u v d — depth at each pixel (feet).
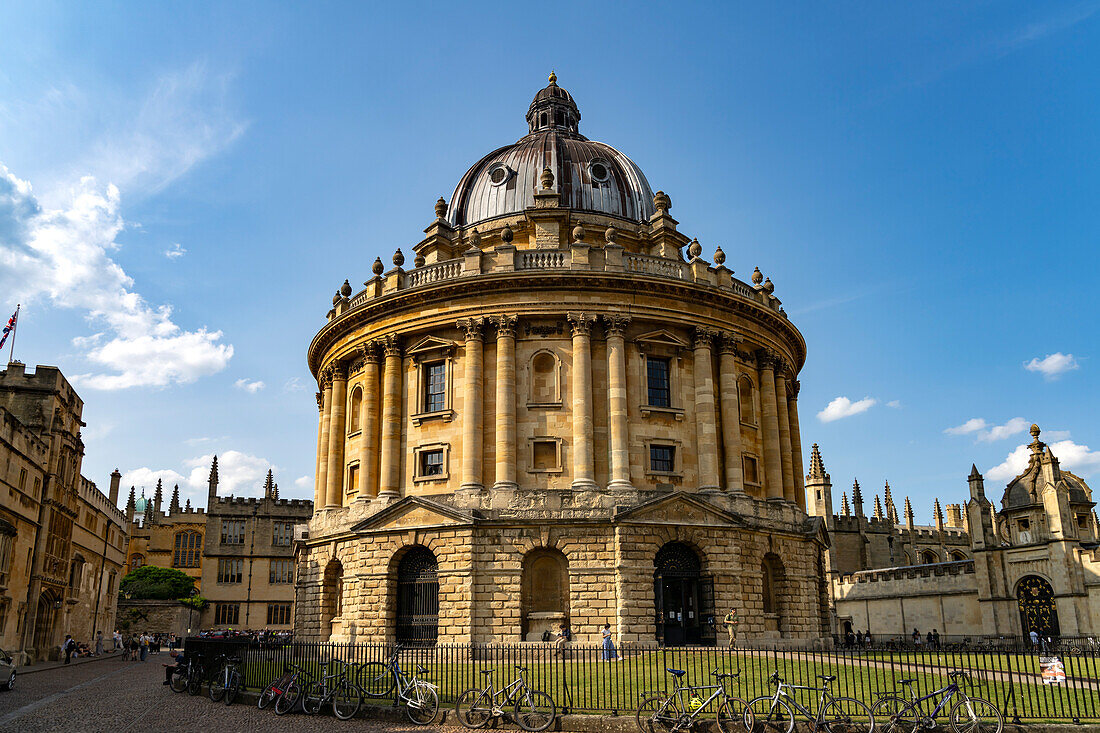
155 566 378.53
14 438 176.65
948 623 231.91
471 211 209.05
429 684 87.35
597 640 143.64
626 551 146.92
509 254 166.71
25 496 187.32
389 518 157.17
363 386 176.14
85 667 193.67
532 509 150.92
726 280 176.76
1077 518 209.36
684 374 167.84
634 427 160.97
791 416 197.06
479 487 154.92
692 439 164.66
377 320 175.63
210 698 107.96
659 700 83.35
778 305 193.77
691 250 175.01
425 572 155.33
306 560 183.83
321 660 103.76
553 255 167.63
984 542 215.51
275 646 113.60
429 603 153.69
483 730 80.89
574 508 150.71
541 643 140.87
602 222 197.77
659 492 155.94
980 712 82.23
